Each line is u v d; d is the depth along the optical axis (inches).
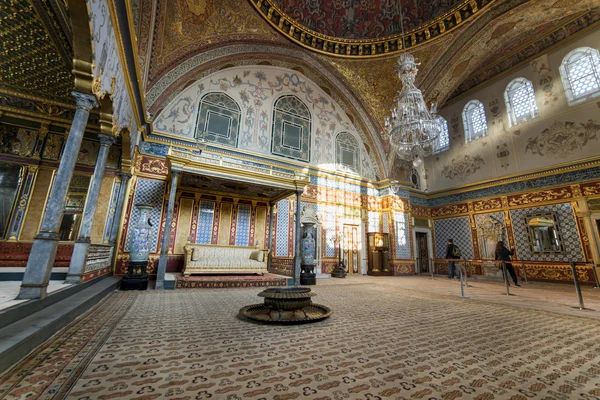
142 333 114.7
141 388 67.3
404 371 82.4
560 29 412.2
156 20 272.5
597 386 74.5
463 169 534.9
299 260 310.8
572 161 392.2
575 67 402.9
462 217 528.1
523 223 437.7
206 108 378.6
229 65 406.9
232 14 343.6
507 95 480.7
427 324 141.8
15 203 259.4
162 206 324.8
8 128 267.4
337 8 417.4
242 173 290.4
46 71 222.4
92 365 80.5
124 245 294.7
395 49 434.3
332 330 127.3
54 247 122.5
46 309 117.8
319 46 439.8
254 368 82.3
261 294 143.1
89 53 123.9
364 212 507.8
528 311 181.5
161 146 336.8
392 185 518.9
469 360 92.4
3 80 236.2
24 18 164.9
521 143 452.4
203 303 185.9
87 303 147.8
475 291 286.8
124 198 298.7
